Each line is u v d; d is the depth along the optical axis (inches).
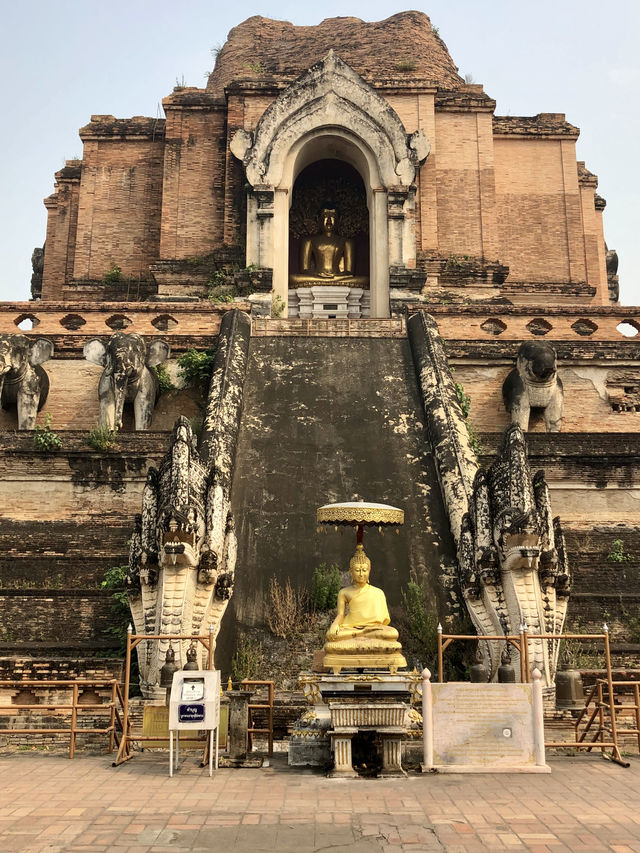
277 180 1198.3
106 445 758.5
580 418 936.9
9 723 488.4
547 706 492.4
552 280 1337.4
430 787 356.5
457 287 1268.5
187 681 391.5
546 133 1374.3
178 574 514.6
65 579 637.3
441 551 619.2
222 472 657.6
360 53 1457.9
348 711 386.9
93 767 400.5
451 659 542.6
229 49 1505.9
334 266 1336.1
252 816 305.4
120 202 1342.3
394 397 805.2
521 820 300.4
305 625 555.8
